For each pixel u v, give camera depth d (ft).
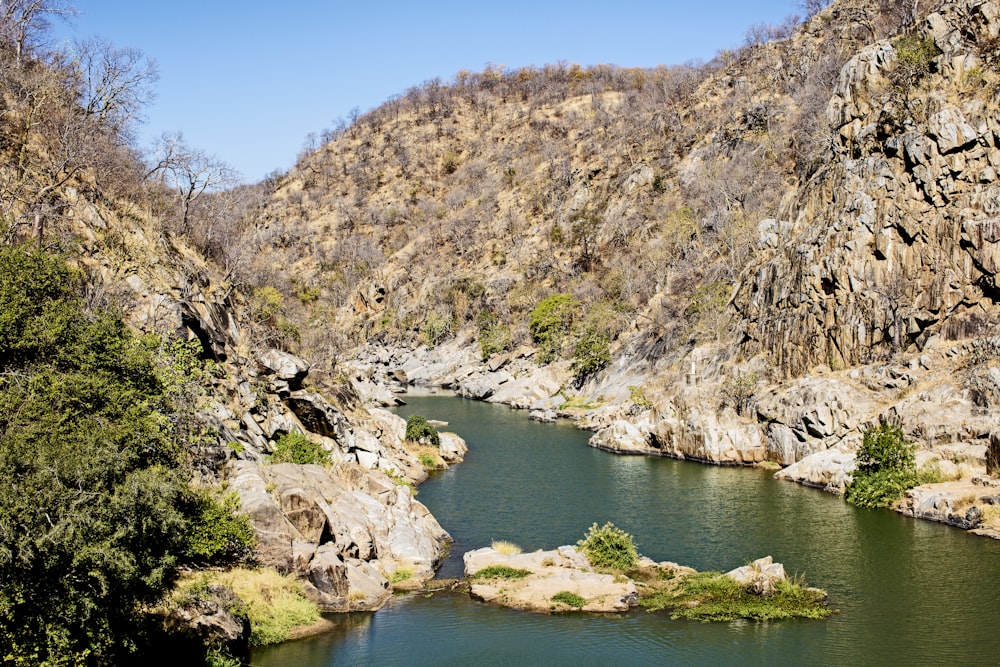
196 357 132.67
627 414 252.01
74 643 55.98
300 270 611.06
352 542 110.93
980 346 170.81
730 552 122.93
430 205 652.89
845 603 100.73
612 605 99.25
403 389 388.57
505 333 414.41
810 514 145.79
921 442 160.97
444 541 130.52
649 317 329.72
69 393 67.82
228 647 79.77
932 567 113.91
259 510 99.35
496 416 297.53
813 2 474.08
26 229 120.26
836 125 230.27
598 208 472.03
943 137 190.29
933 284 184.55
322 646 86.22
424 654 84.89
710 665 82.99
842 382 188.65
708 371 238.27
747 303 243.19
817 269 208.03
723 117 449.89
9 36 143.33
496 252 517.96
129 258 138.00
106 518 57.77
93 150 142.10
